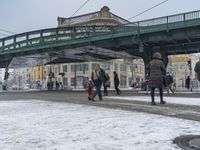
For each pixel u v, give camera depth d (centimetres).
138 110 1273
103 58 6300
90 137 756
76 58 6116
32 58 6016
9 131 870
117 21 9788
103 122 959
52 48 5147
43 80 9456
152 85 1465
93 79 1872
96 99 1983
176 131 800
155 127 856
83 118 1059
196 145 658
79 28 4791
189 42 4309
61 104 1639
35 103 1756
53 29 5088
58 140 738
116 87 2809
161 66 1468
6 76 6762
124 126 881
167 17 3947
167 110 1245
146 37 4209
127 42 4375
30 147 680
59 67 10569
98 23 9569
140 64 11831
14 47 5684
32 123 991
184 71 10444
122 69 10525
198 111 1209
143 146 655
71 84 10181
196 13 3744
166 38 4050
